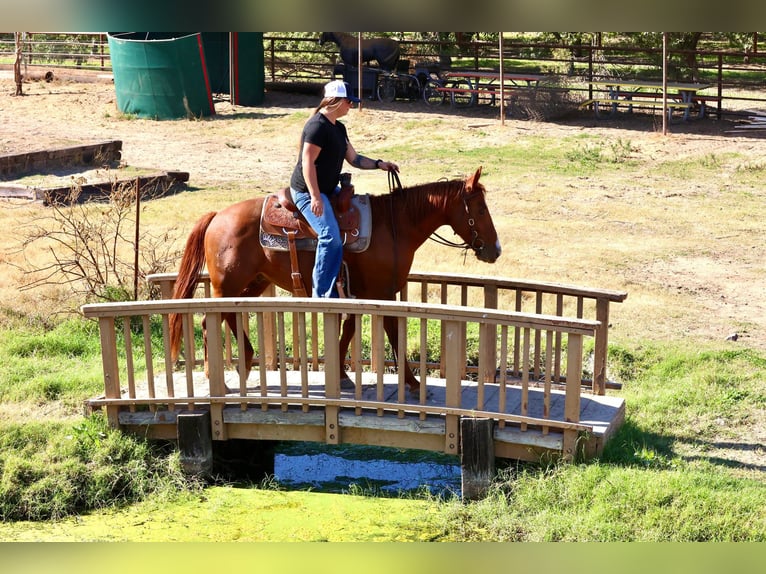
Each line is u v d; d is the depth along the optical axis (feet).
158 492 23.04
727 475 22.45
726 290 40.70
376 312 22.56
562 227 51.03
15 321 33.86
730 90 101.55
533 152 73.31
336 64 98.22
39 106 96.48
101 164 68.13
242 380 23.65
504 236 48.65
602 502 20.56
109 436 23.89
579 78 88.53
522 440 22.48
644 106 85.10
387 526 21.44
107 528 21.25
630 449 23.31
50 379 28.30
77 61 125.90
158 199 55.77
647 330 34.99
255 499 23.17
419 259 42.91
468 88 92.99
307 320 33.94
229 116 92.63
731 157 69.36
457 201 23.98
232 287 24.25
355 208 23.89
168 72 90.17
